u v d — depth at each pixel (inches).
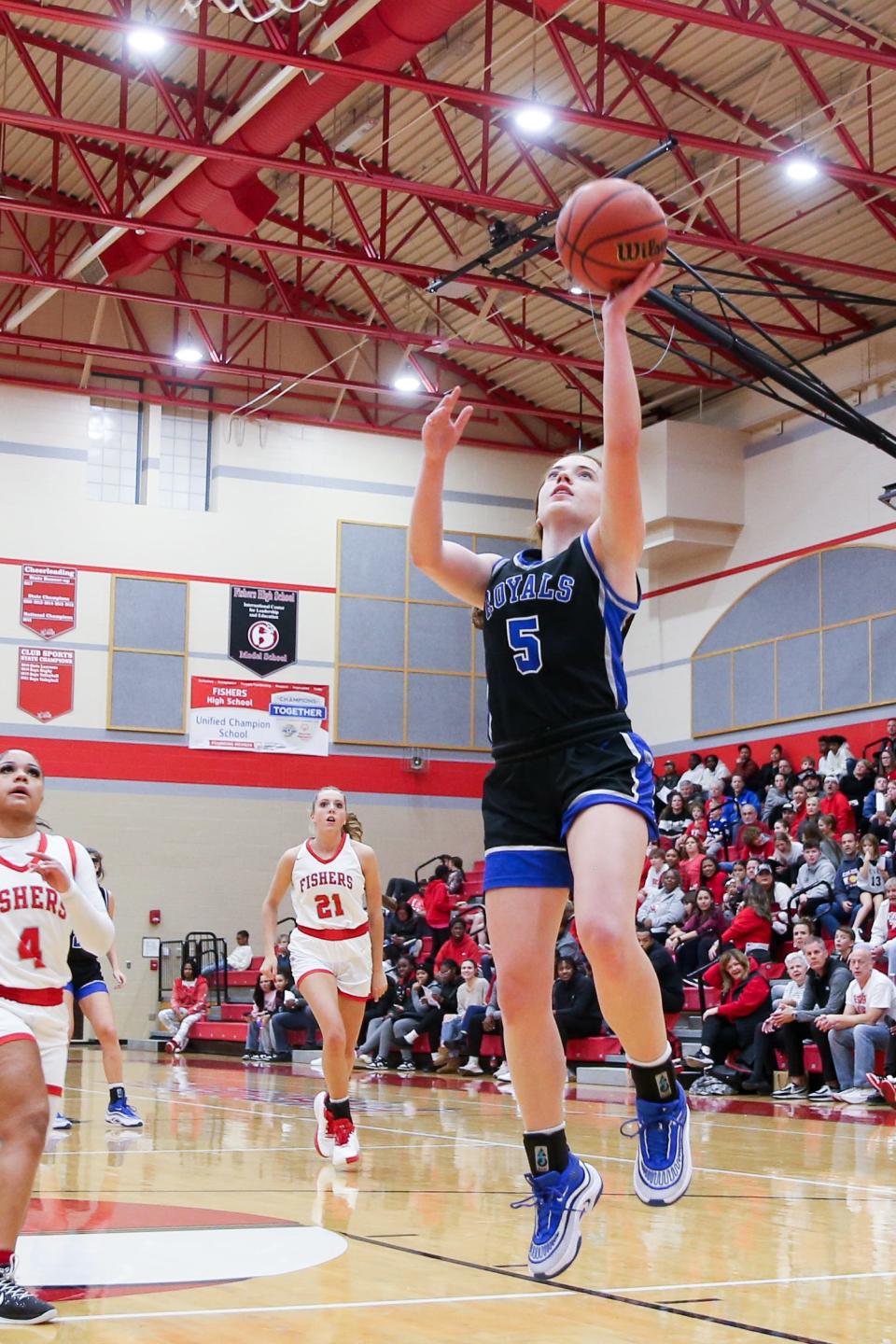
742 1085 542.3
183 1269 170.9
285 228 877.2
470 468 1021.8
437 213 834.8
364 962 302.8
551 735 136.8
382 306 926.4
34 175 894.4
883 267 799.7
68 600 927.0
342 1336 134.8
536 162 770.8
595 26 665.0
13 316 858.8
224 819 947.3
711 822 819.4
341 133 763.4
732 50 673.6
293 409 995.9
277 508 983.0
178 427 975.6
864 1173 287.6
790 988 540.7
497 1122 413.4
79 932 164.2
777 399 756.6
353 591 996.6
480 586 150.4
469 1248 189.5
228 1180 265.1
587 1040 624.7
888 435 743.1
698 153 752.3
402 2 546.0
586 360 866.1
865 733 820.6
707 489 909.2
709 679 925.2
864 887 627.8
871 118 638.5
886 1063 485.1
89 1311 145.7
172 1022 880.9
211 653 956.6
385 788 989.2
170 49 719.1
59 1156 305.3
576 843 131.3
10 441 923.4
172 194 708.0
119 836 923.4
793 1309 150.2
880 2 624.1
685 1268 176.2
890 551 817.5
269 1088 553.6
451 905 835.4
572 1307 150.6
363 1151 324.8
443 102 724.7
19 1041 149.9
